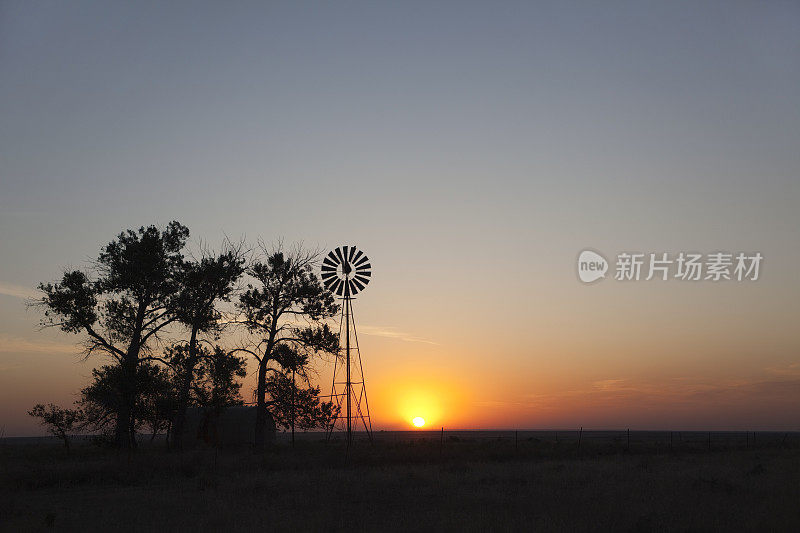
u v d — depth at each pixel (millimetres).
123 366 46969
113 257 53750
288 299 56750
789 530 16547
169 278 54938
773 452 51156
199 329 54000
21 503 24062
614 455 50469
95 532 17750
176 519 19656
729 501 21438
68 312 51188
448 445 61875
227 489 26828
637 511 19578
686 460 41906
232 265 55625
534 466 36531
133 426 48250
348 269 55750
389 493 25094
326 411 54906
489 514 19594
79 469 33062
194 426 58156
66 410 49594
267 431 59875
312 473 33125
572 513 19625
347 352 55000
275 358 55000
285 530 17625
